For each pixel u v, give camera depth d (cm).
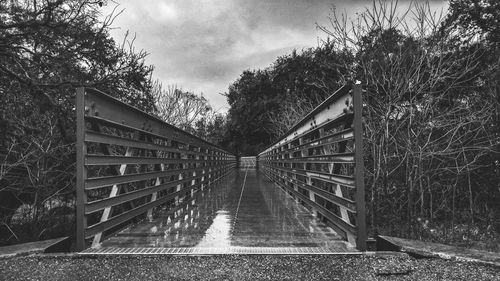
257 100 3073
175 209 651
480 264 283
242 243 371
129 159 439
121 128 427
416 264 297
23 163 612
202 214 589
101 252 321
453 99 946
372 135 755
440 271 284
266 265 300
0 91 636
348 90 348
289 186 862
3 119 611
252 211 621
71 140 689
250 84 3225
